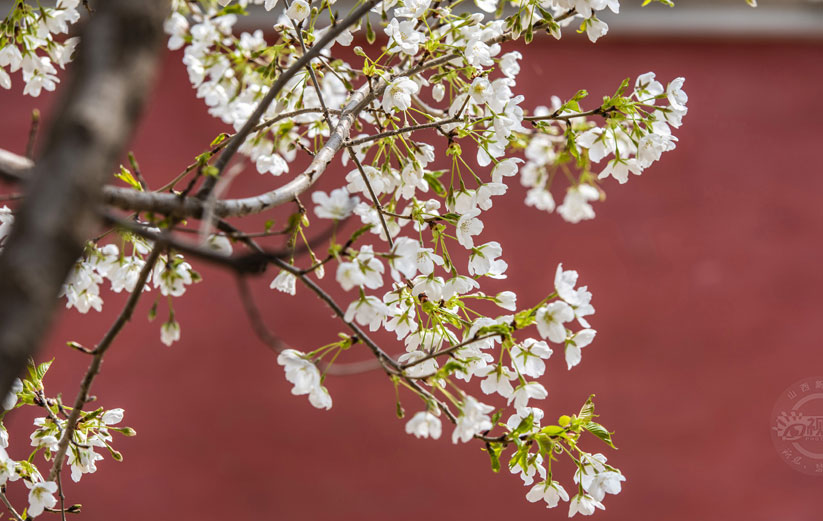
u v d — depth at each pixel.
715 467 5.40
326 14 3.61
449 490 5.24
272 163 2.20
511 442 1.64
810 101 6.24
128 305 1.57
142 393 5.26
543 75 6.14
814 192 6.04
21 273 0.73
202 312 5.44
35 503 1.86
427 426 1.64
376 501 5.23
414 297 1.77
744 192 6.00
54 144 0.78
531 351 1.68
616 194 5.88
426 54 2.07
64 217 0.76
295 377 1.54
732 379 5.58
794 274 5.84
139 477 5.13
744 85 6.25
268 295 5.48
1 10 5.73
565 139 2.25
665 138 1.88
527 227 5.74
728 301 5.74
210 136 5.84
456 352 1.71
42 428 1.91
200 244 1.20
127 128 0.82
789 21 6.22
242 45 2.41
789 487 5.39
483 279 5.61
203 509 5.16
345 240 5.20
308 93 2.24
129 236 1.76
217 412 5.30
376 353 1.56
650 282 5.73
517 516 5.21
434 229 1.85
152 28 0.84
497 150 1.87
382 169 2.00
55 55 2.12
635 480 5.34
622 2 6.26
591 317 5.62
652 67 6.23
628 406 5.46
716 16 6.23
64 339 5.24
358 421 5.32
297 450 5.28
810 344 5.70
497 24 2.00
